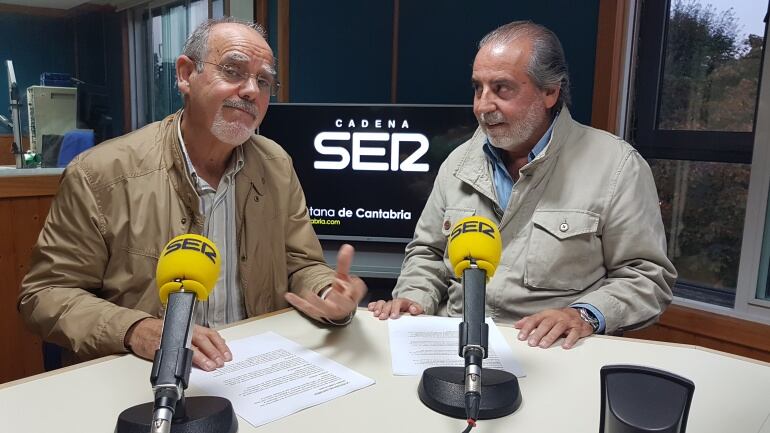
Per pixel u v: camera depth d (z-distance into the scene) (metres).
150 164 1.28
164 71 3.34
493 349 1.04
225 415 0.73
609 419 0.56
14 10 3.19
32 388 0.84
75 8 3.32
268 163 1.46
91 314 1.07
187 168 1.29
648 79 2.42
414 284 1.65
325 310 1.09
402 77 2.91
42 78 2.97
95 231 1.24
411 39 2.87
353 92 2.98
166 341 0.64
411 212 2.48
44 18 3.26
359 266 2.37
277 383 0.88
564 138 1.57
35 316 1.14
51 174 2.34
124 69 3.38
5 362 2.29
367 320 1.19
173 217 1.29
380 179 2.48
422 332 1.12
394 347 1.04
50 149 2.71
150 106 3.41
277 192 1.45
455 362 0.97
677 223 2.44
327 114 2.46
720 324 2.20
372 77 2.95
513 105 1.50
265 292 1.43
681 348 1.06
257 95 1.28
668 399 0.55
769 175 2.10
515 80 1.48
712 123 2.31
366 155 2.47
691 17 2.32
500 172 1.65
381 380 0.90
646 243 1.48
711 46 2.28
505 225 1.57
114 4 3.34
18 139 2.69
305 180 2.52
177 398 0.61
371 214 2.51
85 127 3.26
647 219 1.50
